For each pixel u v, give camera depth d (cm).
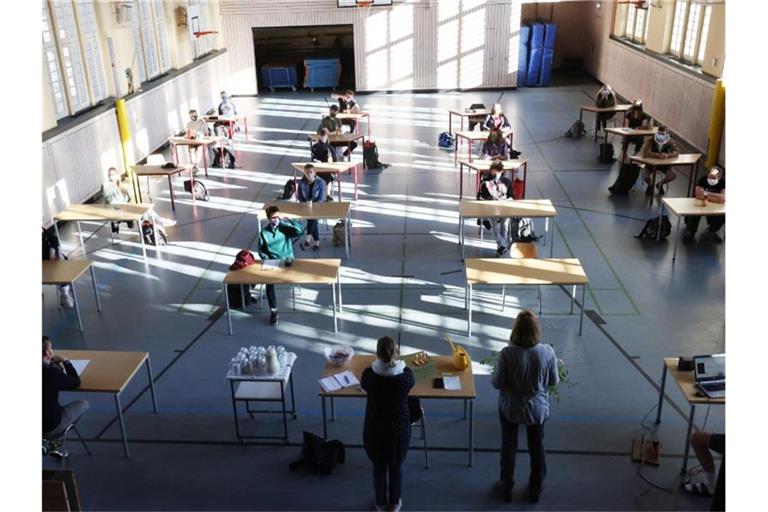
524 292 868
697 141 1495
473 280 727
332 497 526
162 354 740
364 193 1290
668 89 1680
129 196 1135
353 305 844
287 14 2216
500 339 751
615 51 2166
